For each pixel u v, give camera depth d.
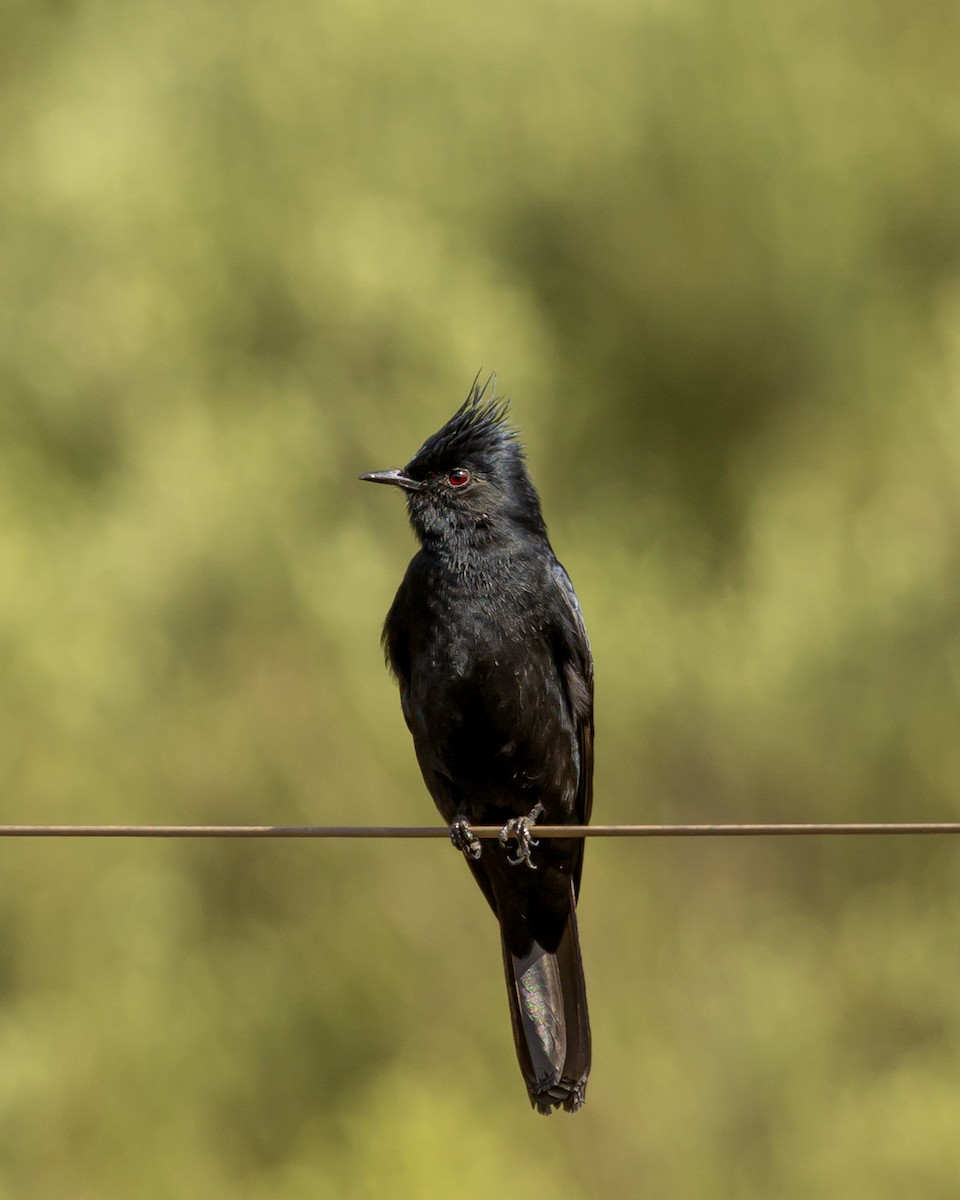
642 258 20.02
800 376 20.72
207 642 16.14
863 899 17.81
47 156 17.23
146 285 16.86
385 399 16.77
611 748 17.56
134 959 15.97
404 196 18.09
